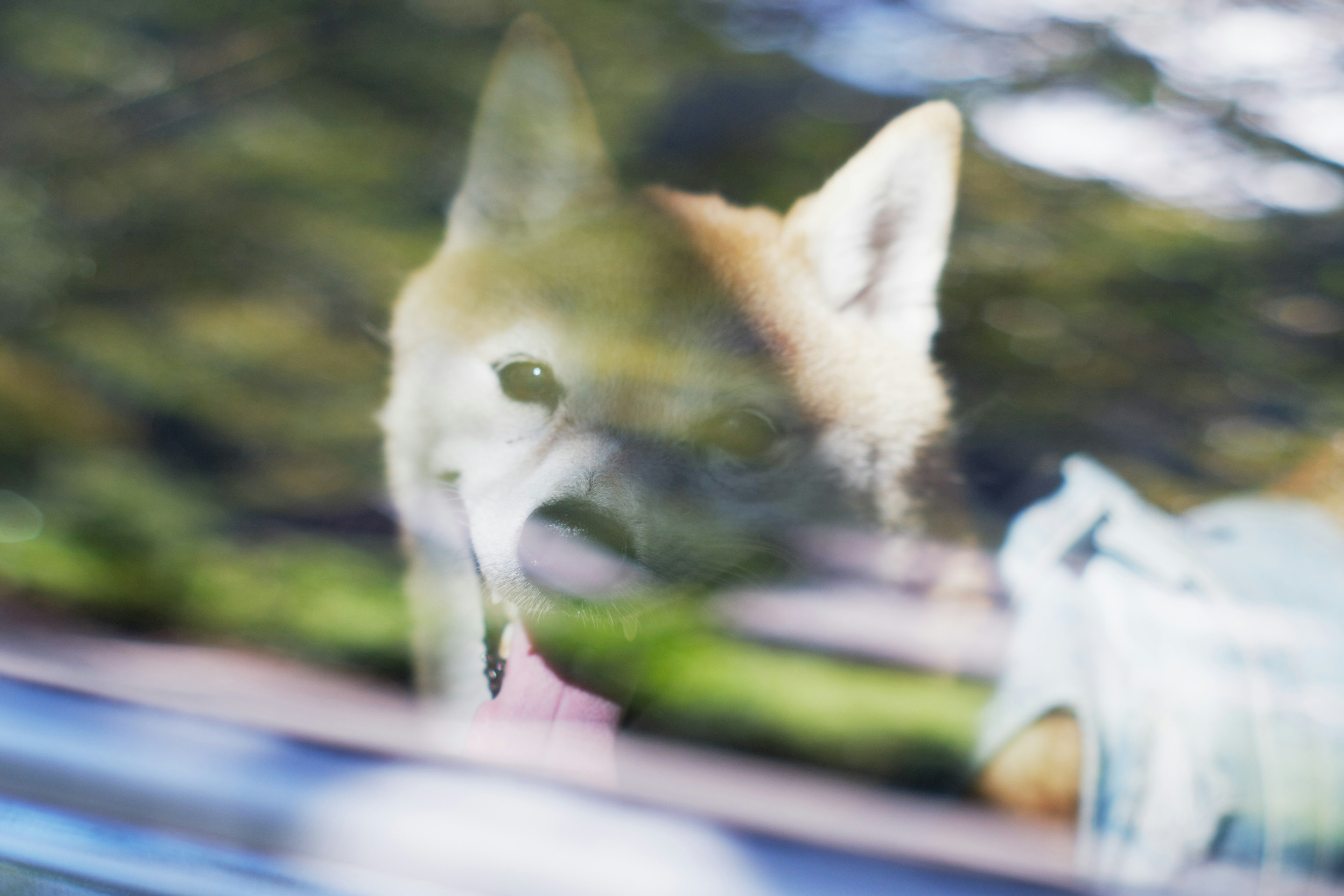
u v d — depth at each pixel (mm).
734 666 1046
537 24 1101
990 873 920
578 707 1045
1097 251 1295
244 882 847
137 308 1311
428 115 1425
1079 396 1188
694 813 919
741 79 1352
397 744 927
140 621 1129
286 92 1477
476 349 1081
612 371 1063
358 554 1156
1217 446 1167
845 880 880
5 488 1216
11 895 858
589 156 1108
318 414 1230
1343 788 996
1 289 1327
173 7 1569
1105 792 1012
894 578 1059
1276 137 1316
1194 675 1013
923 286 1080
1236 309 1254
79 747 920
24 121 1480
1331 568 1037
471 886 852
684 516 1054
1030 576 1043
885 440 1070
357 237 1297
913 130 1075
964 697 1036
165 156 1431
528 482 1056
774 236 1095
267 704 991
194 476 1225
